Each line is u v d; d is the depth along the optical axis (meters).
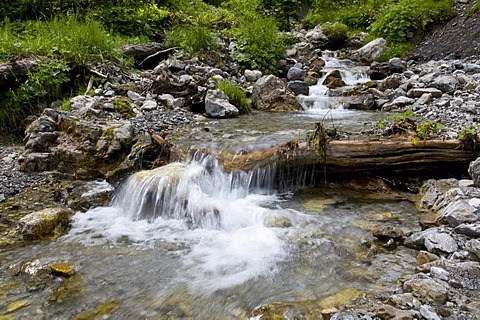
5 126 6.79
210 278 3.13
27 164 5.43
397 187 4.62
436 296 2.48
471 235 3.23
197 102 7.34
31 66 7.04
